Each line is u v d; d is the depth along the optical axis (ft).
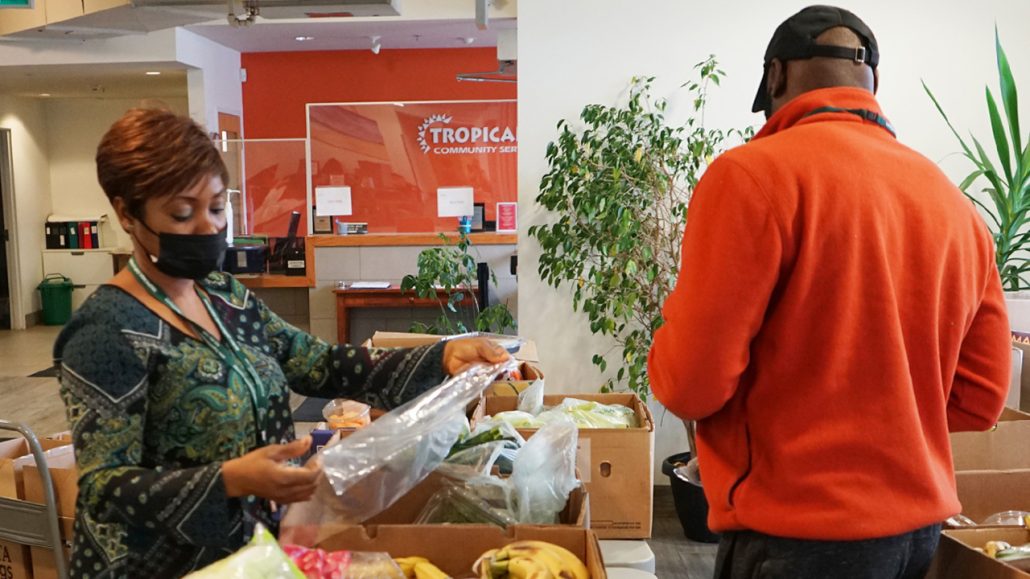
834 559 4.24
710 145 12.81
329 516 4.54
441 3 24.77
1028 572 5.64
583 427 7.32
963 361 4.83
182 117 4.18
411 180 24.68
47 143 36.35
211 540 3.81
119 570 4.13
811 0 13.03
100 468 3.83
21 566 7.97
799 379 4.32
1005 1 12.82
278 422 4.62
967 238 4.49
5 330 33.53
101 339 3.97
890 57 13.05
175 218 4.06
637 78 13.24
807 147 4.32
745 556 4.51
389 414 4.79
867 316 4.22
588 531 4.59
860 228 4.19
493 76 24.91
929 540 4.43
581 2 13.25
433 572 4.42
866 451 4.23
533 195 13.61
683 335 4.32
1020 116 13.02
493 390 8.32
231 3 13.74
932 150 13.16
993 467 8.52
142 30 20.58
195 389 4.20
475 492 5.36
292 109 32.63
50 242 35.55
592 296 13.58
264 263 23.18
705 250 4.30
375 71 32.53
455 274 18.78
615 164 12.55
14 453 9.14
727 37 13.16
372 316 22.67
